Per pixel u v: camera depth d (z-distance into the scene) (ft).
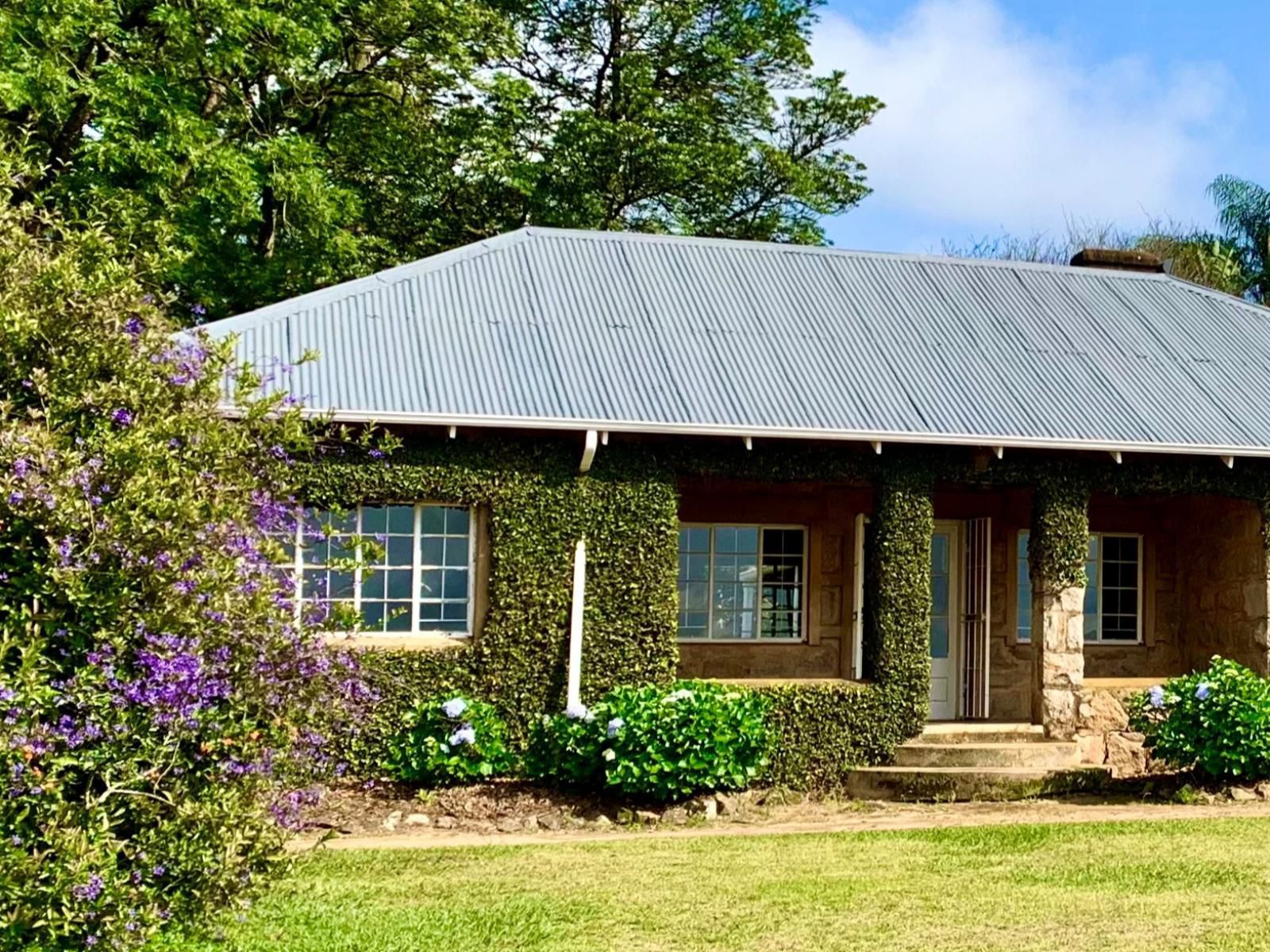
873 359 51.08
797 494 54.13
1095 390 51.55
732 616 53.78
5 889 18.67
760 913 27.96
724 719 40.93
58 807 19.38
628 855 34.01
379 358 45.32
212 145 64.80
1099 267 64.64
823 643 53.88
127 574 20.68
